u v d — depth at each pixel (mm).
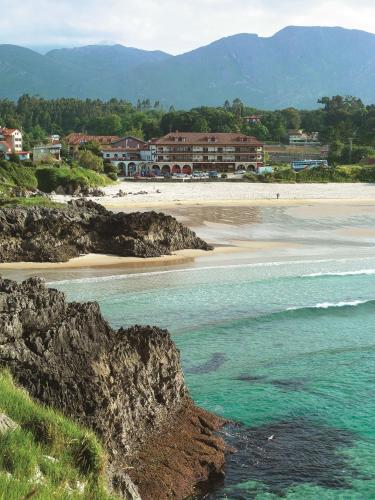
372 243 80500
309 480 23953
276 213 114375
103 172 184500
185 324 41844
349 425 28344
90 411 22047
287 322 42844
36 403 21062
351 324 42750
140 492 21344
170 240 73062
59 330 24312
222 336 39625
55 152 198000
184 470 23375
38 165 154125
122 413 23109
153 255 68875
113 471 19156
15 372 22297
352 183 183125
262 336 39906
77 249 69312
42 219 68625
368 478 24234
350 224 100125
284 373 33938
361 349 37875
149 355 26141
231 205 127250
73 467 17422
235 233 88750
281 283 54656
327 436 27312
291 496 22891
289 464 24969
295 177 186250
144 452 23484
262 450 25953
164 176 192250
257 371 34188
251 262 65562
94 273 59031
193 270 60688
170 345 27641
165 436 24922
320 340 39438
